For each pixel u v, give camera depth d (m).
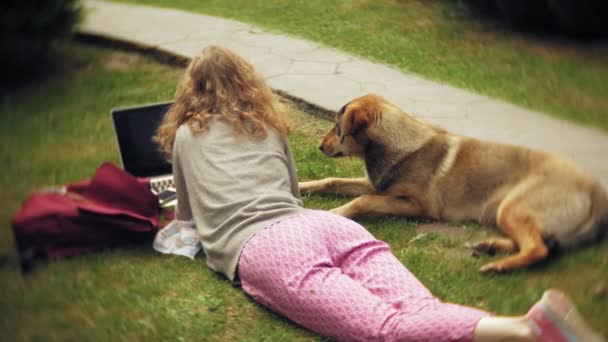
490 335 2.60
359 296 2.91
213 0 9.20
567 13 7.44
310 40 7.52
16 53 7.05
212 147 3.48
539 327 2.54
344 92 6.06
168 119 3.76
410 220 4.16
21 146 5.62
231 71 3.64
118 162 5.19
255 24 8.09
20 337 3.25
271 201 3.31
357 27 7.98
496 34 7.82
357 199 4.18
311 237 3.14
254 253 3.16
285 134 3.70
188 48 7.26
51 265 3.72
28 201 3.91
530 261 3.54
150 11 8.73
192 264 3.74
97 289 3.56
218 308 3.36
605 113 5.78
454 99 6.00
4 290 3.57
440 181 4.08
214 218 3.40
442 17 8.35
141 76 6.91
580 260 3.61
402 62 6.89
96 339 3.20
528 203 3.73
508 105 5.89
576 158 4.85
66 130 5.86
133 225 3.90
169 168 4.55
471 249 3.82
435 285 3.50
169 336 3.20
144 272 3.68
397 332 2.76
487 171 3.98
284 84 6.23
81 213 3.77
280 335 3.12
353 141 4.21
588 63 6.95
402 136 4.12
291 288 3.02
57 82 6.96
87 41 7.93
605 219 3.71
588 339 2.53
